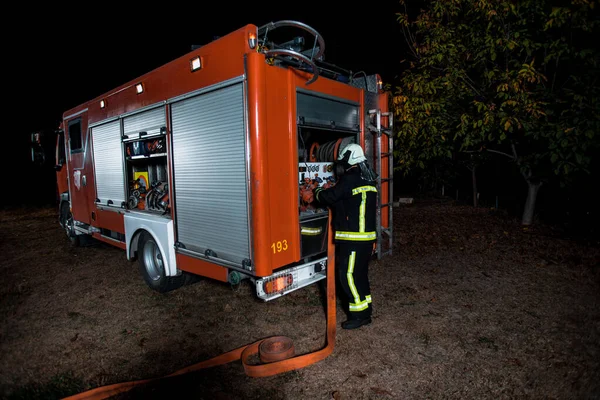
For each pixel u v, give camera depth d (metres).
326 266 3.92
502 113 6.05
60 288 4.82
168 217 4.20
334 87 3.94
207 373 2.86
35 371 2.95
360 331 3.48
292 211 3.43
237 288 4.51
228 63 3.21
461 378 2.75
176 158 3.90
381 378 2.76
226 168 3.34
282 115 3.29
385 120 4.97
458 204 11.34
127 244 4.82
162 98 4.00
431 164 12.38
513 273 5.04
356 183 3.40
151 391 2.63
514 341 3.26
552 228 7.48
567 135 5.59
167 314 3.96
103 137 5.32
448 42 6.80
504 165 10.60
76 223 6.70
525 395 2.54
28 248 7.20
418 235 7.34
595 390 2.58
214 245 3.57
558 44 5.71
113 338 3.47
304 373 2.84
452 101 7.18
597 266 5.19
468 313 3.84
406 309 3.96
